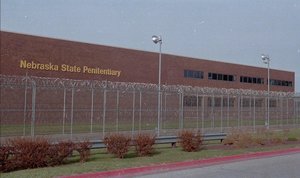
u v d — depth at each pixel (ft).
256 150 67.10
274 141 81.15
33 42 114.73
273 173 45.27
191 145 63.87
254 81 211.20
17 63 110.73
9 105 97.60
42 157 45.19
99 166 45.98
